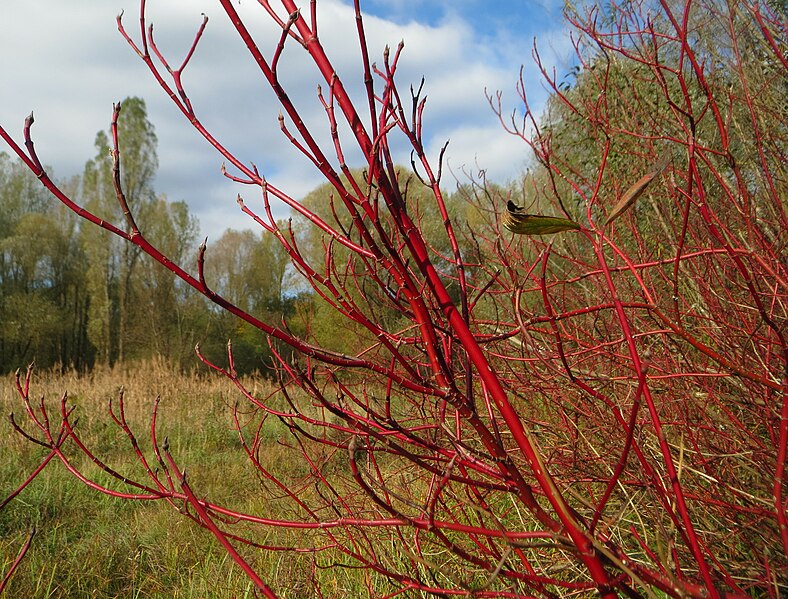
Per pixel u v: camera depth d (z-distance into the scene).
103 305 34.06
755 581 1.73
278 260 34.97
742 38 2.81
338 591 2.98
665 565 1.03
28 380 1.52
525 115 2.75
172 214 34.50
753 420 2.35
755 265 2.01
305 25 1.11
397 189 1.19
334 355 1.14
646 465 1.19
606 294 2.41
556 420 2.73
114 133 1.00
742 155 3.05
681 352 2.09
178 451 8.37
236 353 29.55
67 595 4.35
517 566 2.03
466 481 1.23
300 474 6.33
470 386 1.28
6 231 38.94
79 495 6.41
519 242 2.76
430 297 1.38
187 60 1.16
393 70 1.23
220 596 3.77
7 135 0.96
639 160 2.97
